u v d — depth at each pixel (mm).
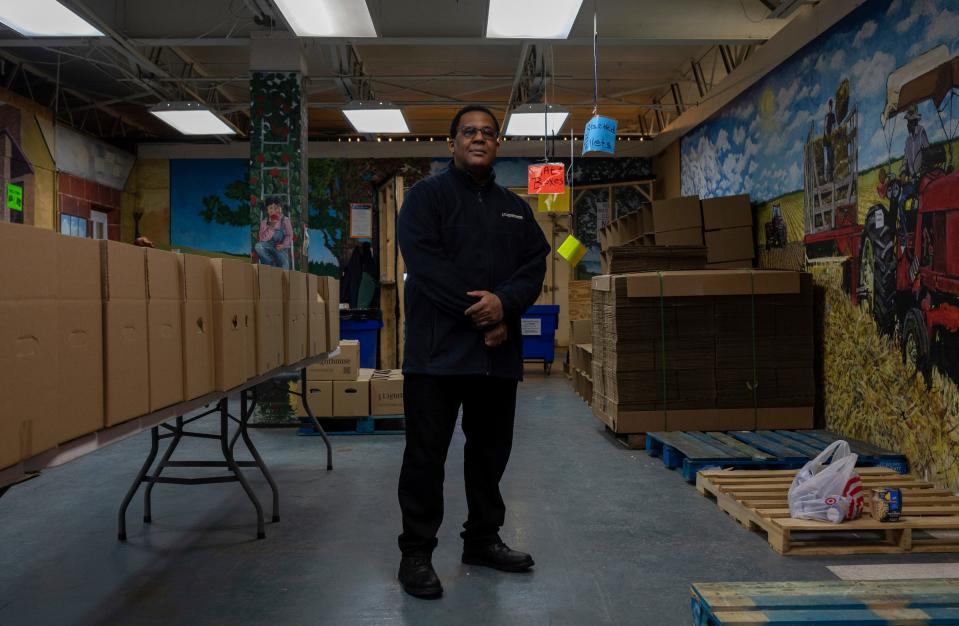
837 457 3133
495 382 2604
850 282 4887
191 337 2145
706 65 8797
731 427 5004
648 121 11617
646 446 4918
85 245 1571
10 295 1279
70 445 1519
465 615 2279
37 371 1366
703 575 2631
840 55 5055
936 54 3934
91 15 5352
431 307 2492
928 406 3984
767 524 3002
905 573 2660
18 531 3213
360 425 5734
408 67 9156
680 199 6703
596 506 3566
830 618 1912
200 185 11852
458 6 5969
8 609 2357
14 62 8562
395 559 2820
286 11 4949
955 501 3275
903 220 4246
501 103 10750
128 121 11781
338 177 12000
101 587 2545
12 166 8477
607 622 2225
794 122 5867
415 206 2498
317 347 3838
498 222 2553
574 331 8125
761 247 6605
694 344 5016
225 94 10125
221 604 2383
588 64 9016
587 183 11812
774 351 5043
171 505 3645
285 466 4570
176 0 6309
